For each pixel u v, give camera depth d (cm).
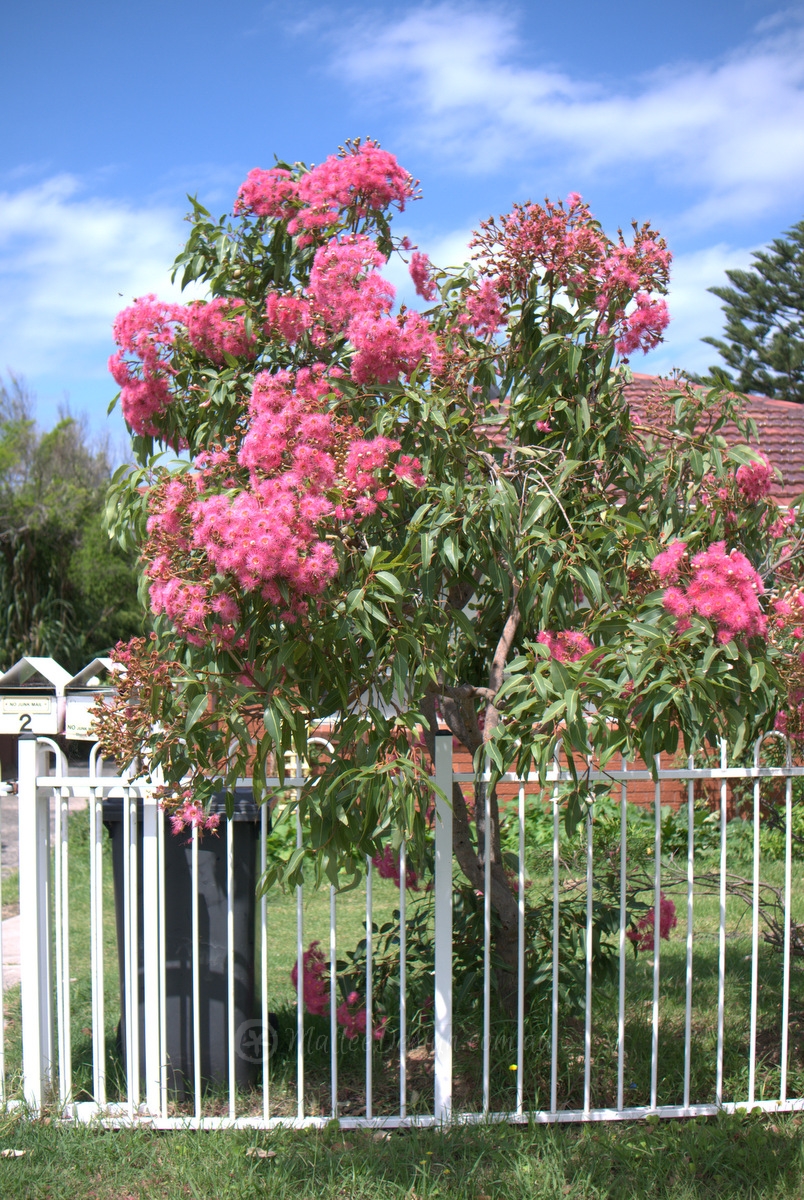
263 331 362
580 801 309
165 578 274
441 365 340
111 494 350
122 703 305
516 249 337
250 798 368
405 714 297
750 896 439
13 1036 437
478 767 337
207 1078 365
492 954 381
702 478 353
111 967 553
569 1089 358
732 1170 310
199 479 292
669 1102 359
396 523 334
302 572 253
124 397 350
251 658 285
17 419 2356
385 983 404
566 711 271
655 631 279
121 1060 376
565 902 405
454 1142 324
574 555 314
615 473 372
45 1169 311
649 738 278
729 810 791
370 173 359
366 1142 327
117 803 369
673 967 516
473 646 391
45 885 356
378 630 297
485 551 332
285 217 376
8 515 1902
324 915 647
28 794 342
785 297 2525
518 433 372
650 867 538
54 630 1864
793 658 316
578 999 371
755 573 283
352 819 287
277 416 282
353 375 319
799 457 1104
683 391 377
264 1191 296
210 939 367
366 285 323
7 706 362
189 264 391
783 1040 351
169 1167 312
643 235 337
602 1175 308
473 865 385
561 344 346
